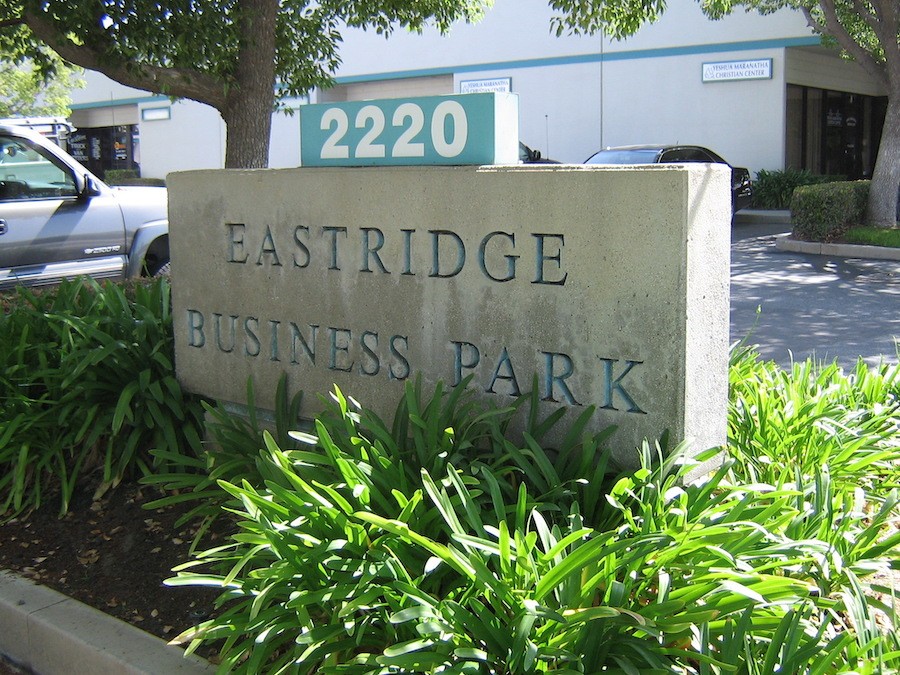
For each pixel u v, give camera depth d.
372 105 4.62
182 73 8.95
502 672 2.98
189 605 4.07
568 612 2.97
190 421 5.44
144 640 3.82
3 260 9.34
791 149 24.97
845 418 4.71
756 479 4.14
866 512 4.25
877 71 17.02
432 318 4.48
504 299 4.23
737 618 3.03
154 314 6.18
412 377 4.59
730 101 24.25
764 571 3.30
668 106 25.14
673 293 3.78
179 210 5.37
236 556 3.68
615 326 3.94
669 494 3.47
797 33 23.09
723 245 4.00
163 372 5.57
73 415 5.23
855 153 28.83
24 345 5.52
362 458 3.77
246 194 5.07
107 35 8.52
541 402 4.19
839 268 14.27
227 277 5.23
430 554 3.44
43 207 9.60
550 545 3.19
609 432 3.92
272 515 3.50
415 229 4.48
